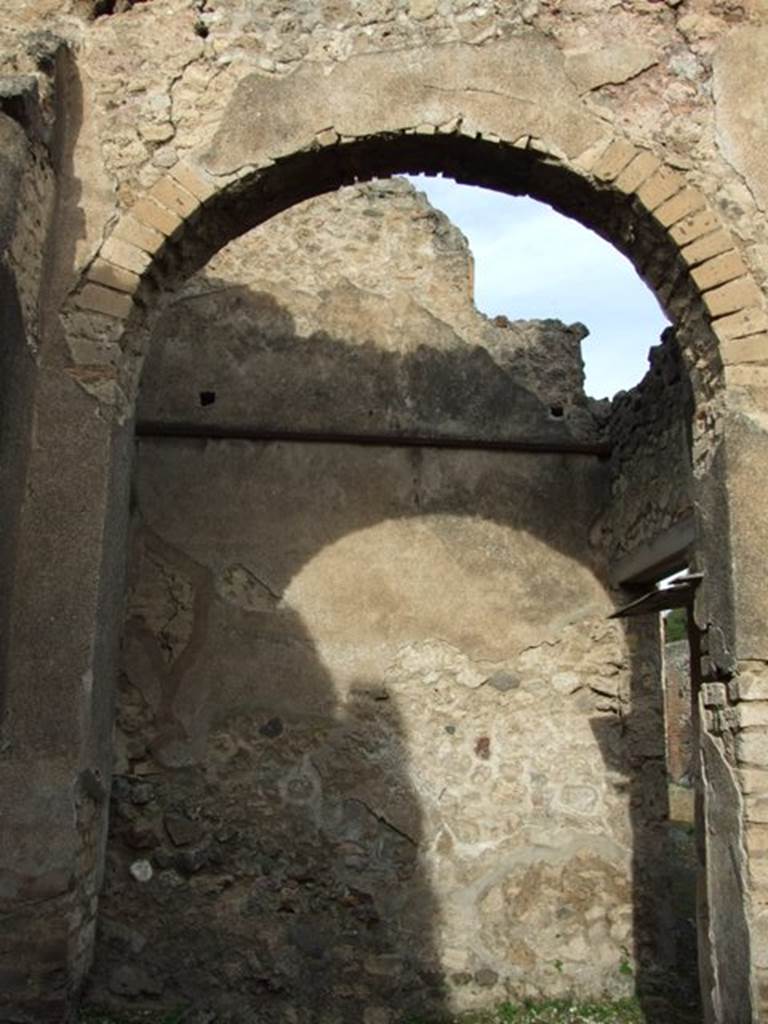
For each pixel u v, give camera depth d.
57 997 3.11
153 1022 4.39
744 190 3.55
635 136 3.62
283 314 5.45
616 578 5.17
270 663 5.02
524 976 4.77
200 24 3.77
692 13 3.70
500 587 5.21
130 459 3.79
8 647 3.22
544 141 3.63
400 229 5.65
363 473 5.29
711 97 3.63
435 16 3.76
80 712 3.27
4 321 3.06
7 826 3.15
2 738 3.16
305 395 5.33
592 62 3.69
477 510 5.30
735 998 3.12
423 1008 4.67
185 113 3.70
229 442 5.27
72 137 3.66
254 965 4.66
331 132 3.68
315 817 4.88
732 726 3.19
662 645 5.21
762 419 3.33
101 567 3.37
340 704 5.01
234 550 5.13
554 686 5.12
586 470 5.40
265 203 3.88
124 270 3.56
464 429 5.37
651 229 3.62
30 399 3.35
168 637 5.00
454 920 4.81
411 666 5.09
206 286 5.43
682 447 4.27
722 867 3.24
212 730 4.92
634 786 5.03
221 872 4.77
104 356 3.50
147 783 4.83
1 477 3.10
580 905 4.87
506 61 3.70
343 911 4.78
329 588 5.14
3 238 3.03
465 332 5.52
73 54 3.73
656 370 4.67
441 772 4.98
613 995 4.75
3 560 3.15
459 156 3.79
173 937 4.66
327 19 3.78
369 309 5.50
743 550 3.23
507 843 4.93
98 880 3.68
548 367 5.52
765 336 3.40
